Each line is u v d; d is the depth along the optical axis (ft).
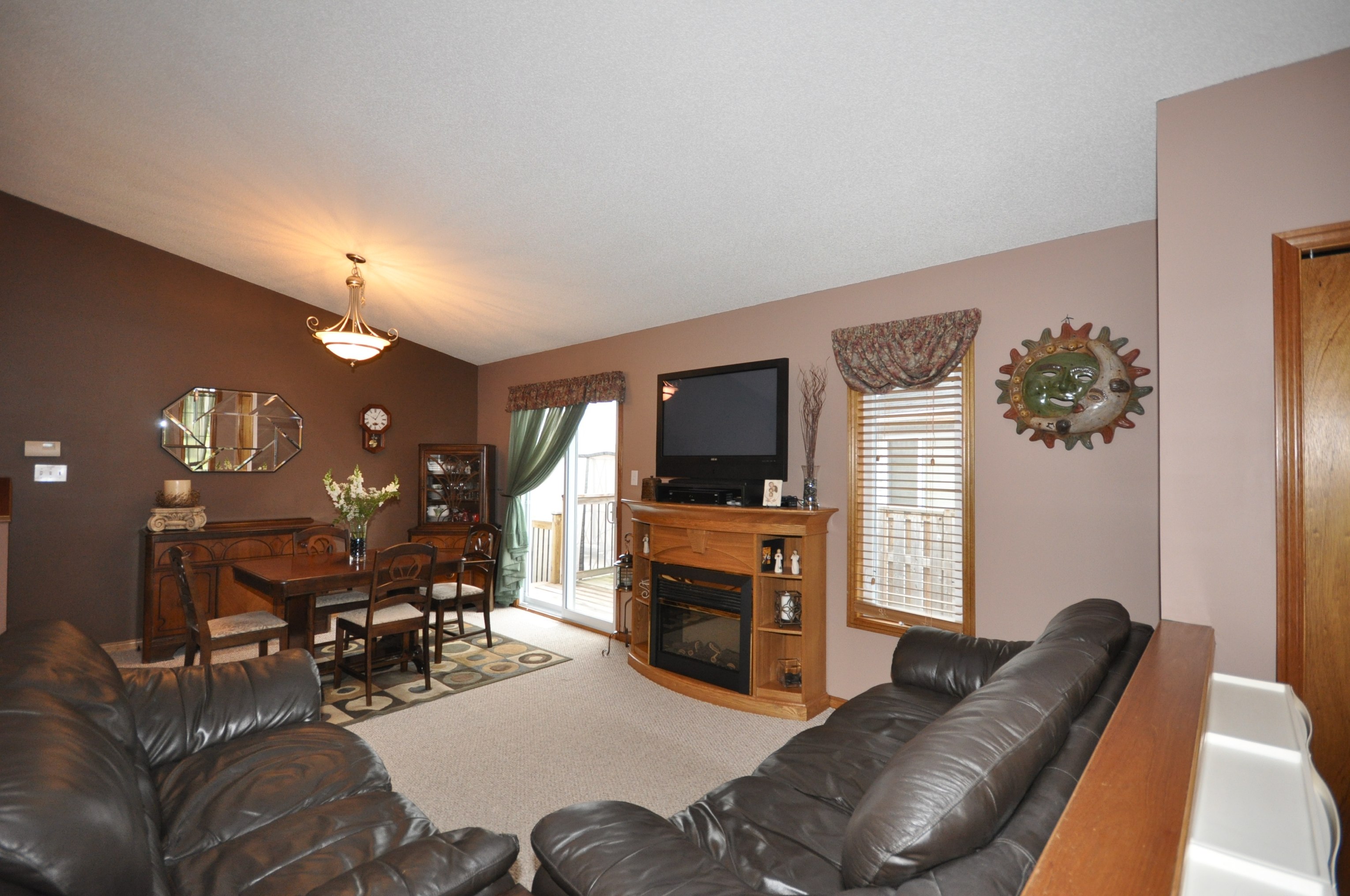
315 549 15.49
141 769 5.67
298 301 17.95
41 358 14.32
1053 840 2.65
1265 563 6.32
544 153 9.75
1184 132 6.83
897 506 11.59
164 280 15.88
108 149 11.52
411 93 8.84
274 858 4.90
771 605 12.26
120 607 15.15
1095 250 9.58
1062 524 9.73
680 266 12.64
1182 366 6.73
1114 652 5.87
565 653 15.34
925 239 10.44
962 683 8.45
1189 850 2.69
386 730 10.88
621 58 7.60
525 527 20.29
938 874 3.23
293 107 9.55
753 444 12.94
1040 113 7.53
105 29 8.55
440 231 12.79
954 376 10.96
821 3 6.45
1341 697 5.98
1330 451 6.06
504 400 20.84
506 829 7.98
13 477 13.97
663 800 8.64
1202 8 5.92
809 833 5.48
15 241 14.03
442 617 15.05
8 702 4.00
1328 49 6.07
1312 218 6.16
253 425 17.11
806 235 10.85
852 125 8.14
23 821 3.00
